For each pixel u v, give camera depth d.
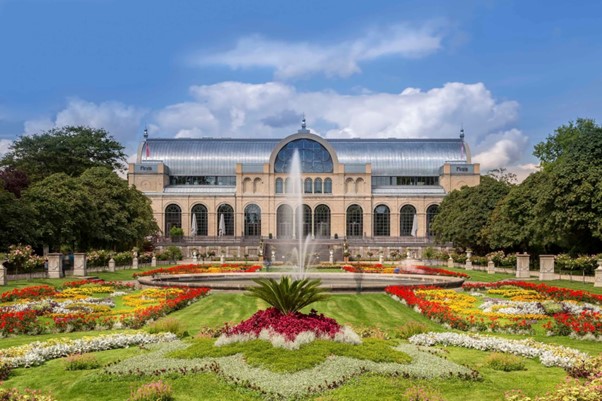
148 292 38.41
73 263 62.16
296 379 15.20
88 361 17.95
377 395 14.31
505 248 75.62
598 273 44.44
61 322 24.92
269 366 16.25
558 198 54.72
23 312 25.59
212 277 48.62
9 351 19.28
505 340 21.28
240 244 106.06
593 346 22.25
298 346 17.56
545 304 30.94
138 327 25.84
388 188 122.31
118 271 64.62
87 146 112.50
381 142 129.38
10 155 104.94
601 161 54.12
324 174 116.62
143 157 124.44
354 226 116.88
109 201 78.69
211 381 15.52
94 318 26.84
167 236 115.31
